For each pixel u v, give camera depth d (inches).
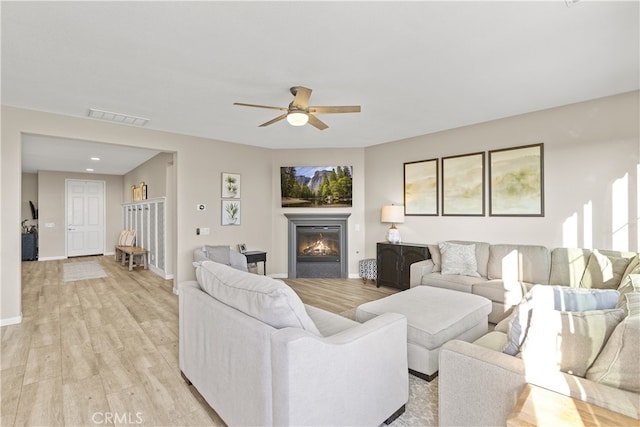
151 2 74.6
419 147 202.8
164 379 92.7
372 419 67.1
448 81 120.0
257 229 230.4
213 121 167.2
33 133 145.3
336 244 239.3
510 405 52.7
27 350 111.5
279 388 54.3
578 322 52.8
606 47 96.2
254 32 87.2
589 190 140.6
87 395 84.7
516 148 161.2
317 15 79.7
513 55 100.7
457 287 149.3
